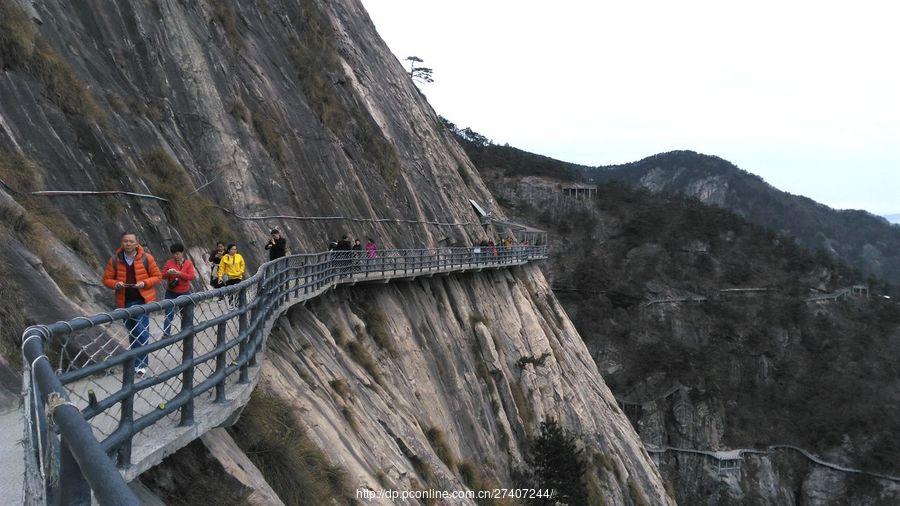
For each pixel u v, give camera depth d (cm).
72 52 2027
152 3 2572
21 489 527
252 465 851
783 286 14425
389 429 1892
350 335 2317
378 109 4712
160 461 635
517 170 17112
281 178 2916
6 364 784
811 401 12069
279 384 1265
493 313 4272
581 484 3469
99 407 502
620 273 14512
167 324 678
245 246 2464
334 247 2661
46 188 1436
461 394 3133
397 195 4309
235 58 3023
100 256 1482
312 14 4347
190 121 2527
